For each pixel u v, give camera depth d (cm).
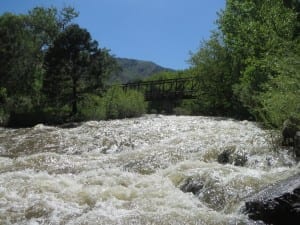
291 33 2438
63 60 2959
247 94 2312
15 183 1092
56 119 2916
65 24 4812
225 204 923
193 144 1520
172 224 777
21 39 3766
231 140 1466
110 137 1973
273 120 1483
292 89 1445
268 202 772
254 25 2538
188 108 3438
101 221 809
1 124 2944
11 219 865
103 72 3091
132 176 1181
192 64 3256
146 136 1953
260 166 1197
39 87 3738
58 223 841
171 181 1103
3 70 3569
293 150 1233
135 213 849
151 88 3969
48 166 1377
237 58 2988
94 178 1158
